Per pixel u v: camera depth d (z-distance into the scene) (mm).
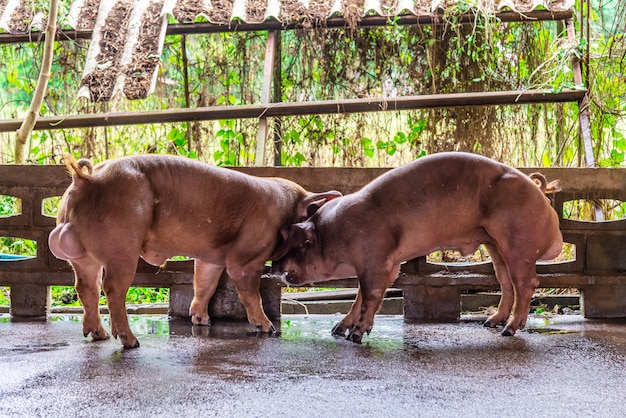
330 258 6266
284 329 6777
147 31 9719
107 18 10000
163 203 5777
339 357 5289
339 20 9945
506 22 10141
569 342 6000
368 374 4695
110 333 6375
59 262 7527
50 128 9516
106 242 5480
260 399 4012
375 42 10523
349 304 9055
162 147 10625
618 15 10742
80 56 10625
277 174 7441
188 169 5891
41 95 9078
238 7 9914
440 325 7070
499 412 3797
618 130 10516
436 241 6281
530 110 10258
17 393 4129
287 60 10672
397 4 10031
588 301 7590
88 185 5555
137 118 9328
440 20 10047
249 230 6164
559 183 7516
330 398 4047
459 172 6199
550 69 10305
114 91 9016
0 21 10102
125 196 5520
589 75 9734
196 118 9320
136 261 5602
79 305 9711
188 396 4070
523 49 10484
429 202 6113
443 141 10328
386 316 7789
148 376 4574
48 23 8992
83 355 5297
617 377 4637
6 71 10914
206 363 5020
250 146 10578
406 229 6117
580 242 7551
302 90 10648
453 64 10406
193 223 5922
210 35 10773
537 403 3975
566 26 9859
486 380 4531
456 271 7523
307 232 6250
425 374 4703
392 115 10367
